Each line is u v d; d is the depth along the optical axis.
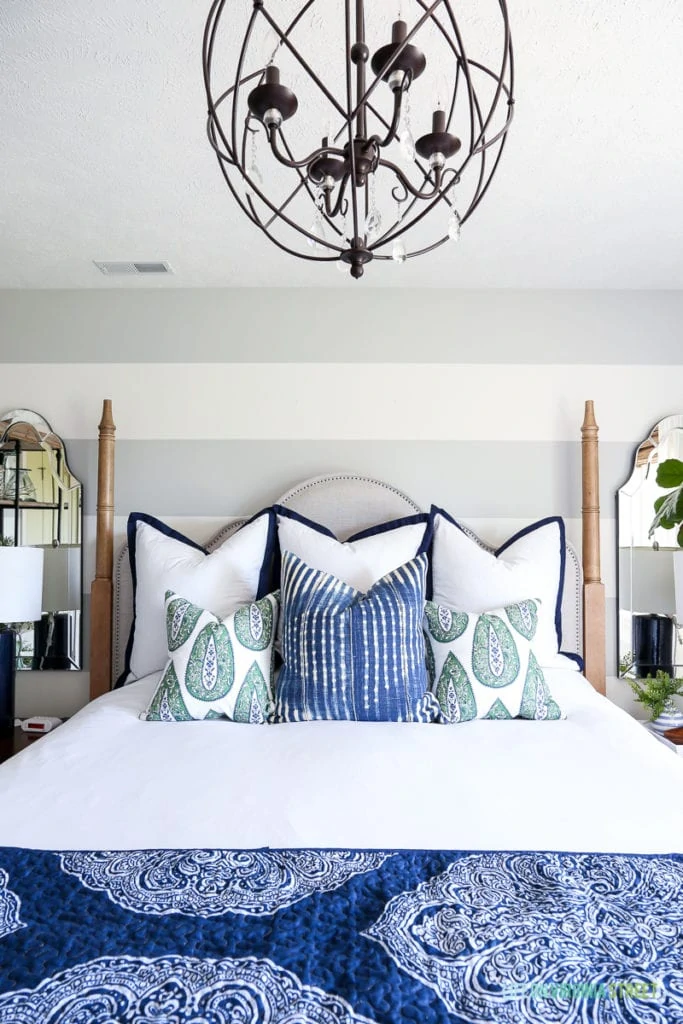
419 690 2.03
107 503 2.76
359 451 2.88
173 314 2.90
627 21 1.45
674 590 2.83
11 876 1.04
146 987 0.78
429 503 2.87
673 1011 0.75
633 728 1.93
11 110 1.74
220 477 2.88
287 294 2.90
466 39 1.50
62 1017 0.73
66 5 1.40
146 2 1.39
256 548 2.51
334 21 1.44
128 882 1.03
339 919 0.93
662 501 2.85
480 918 0.92
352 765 1.58
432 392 2.89
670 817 1.30
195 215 2.30
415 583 2.19
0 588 2.40
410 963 0.83
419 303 2.88
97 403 2.91
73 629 2.84
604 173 2.05
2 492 2.87
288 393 2.89
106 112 1.75
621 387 2.88
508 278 2.82
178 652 2.05
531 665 2.09
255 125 1.78
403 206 2.17
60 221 2.34
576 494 2.88
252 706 2.00
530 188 2.13
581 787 1.45
